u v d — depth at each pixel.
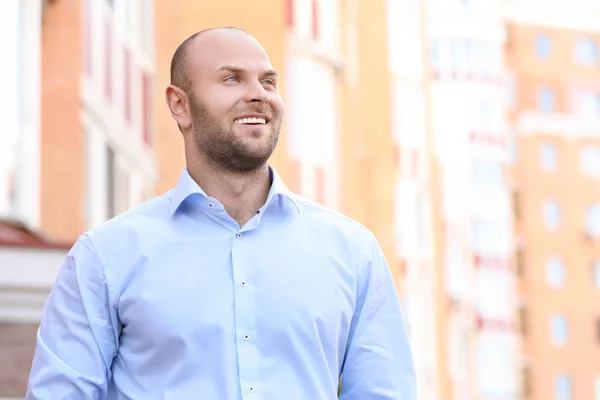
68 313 2.57
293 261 2.62
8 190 6.54
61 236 6.91
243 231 2.62
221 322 2.52
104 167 7.34
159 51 8.08
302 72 9.16
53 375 2.53
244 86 2.63
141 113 7.87
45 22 7.04
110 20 7.58
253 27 8.84
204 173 2.68
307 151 9.13
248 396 2.48
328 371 2.56
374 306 2.72
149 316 2.53
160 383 2.51
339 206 9.27
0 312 5.59
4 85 6.66
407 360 2.72
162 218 2.65
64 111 7.00
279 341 2.53
